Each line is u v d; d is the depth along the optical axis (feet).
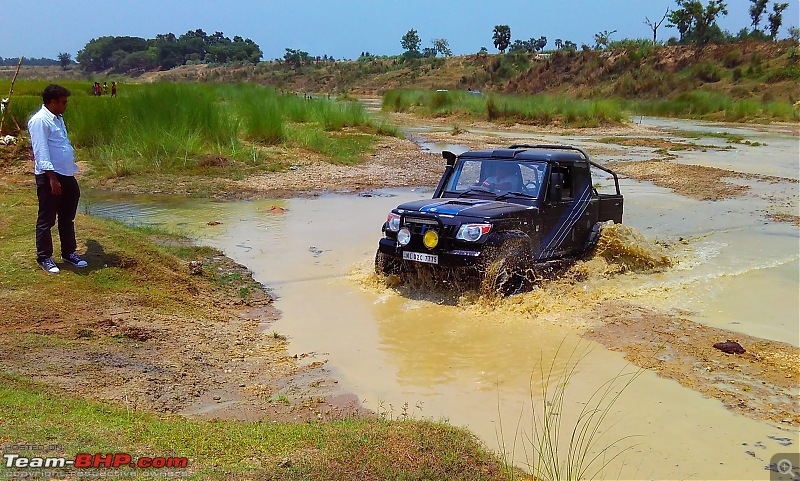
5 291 22.49
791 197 49.11
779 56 185.57
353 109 101.40
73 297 22.84
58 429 13.39
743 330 22.84
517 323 23.39
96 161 58.85
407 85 289.53
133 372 18.35
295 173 58.54
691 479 14.14
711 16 228.02
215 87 138.92
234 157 61.77
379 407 17.46
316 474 12.53
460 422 16.61
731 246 34.63
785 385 18.56
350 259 32.19
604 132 110.42
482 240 25.04
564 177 29.32
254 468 12.55
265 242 35.29
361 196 49.85
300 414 16.92
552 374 19.35
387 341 22.15
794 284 28.07
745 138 100.12
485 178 29.43
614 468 14.52
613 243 30.17
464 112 137.69
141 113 65.05
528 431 16.15
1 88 117.60
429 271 26.63
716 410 17.13
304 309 25.39
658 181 57.16
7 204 32.94
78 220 30.32
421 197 49.70
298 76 357.20
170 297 24.88
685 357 20.43
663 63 207.82
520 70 258.57
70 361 18.28
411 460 13.43
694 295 26.66
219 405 17.22
